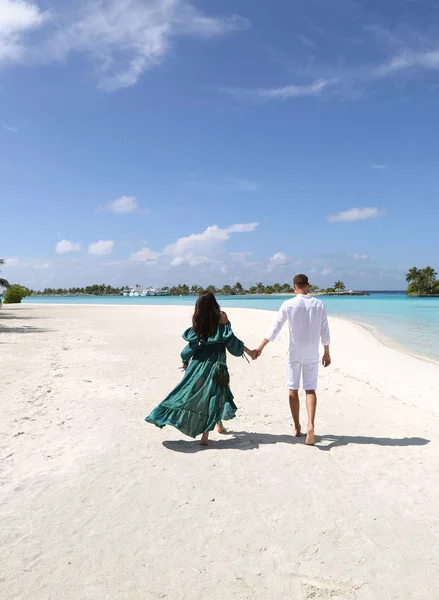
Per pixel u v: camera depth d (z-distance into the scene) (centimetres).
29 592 281
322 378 974
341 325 2681
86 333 2033
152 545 332
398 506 390
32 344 1589
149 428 614
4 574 299
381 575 296
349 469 470
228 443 554
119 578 295
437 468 473
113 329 2262
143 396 801
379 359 1443
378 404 749
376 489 423
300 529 353
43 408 718
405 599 274
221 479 445
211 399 525
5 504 396
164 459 500
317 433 596
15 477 455
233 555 319
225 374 533
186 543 334
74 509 386
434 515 374
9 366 1116
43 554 321
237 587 286
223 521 365
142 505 393
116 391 839
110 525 360
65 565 309
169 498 405
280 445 545
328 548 327
